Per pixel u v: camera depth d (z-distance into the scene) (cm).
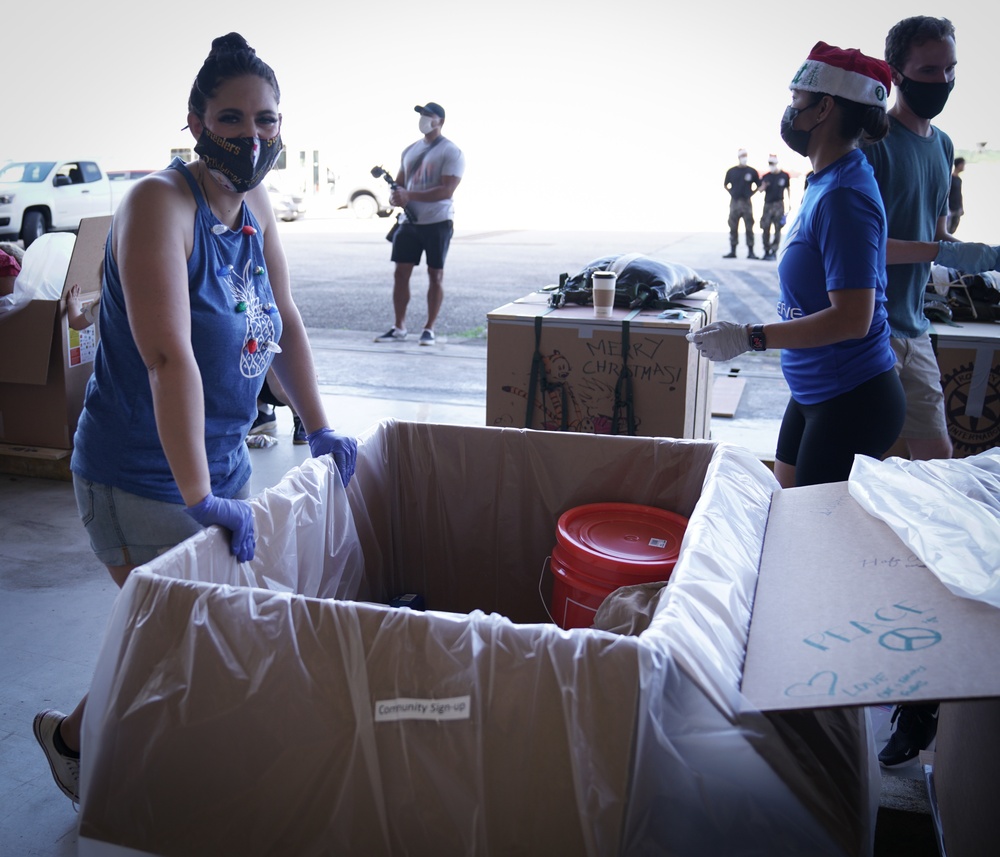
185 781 120
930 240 292
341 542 196
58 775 185
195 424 155
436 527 232
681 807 111
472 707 112
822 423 240
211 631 121
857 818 128
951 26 269
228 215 175
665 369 332
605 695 110
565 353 341
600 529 203
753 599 143
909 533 145
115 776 122
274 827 118
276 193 1984
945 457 310
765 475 198
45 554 346
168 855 121
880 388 235
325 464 191
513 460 224
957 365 355
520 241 1659
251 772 118
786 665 118
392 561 231
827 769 127
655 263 389
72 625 291
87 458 174
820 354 236
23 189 1222
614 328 333
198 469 154
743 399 579
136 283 154
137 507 173
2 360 421
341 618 118
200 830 120
